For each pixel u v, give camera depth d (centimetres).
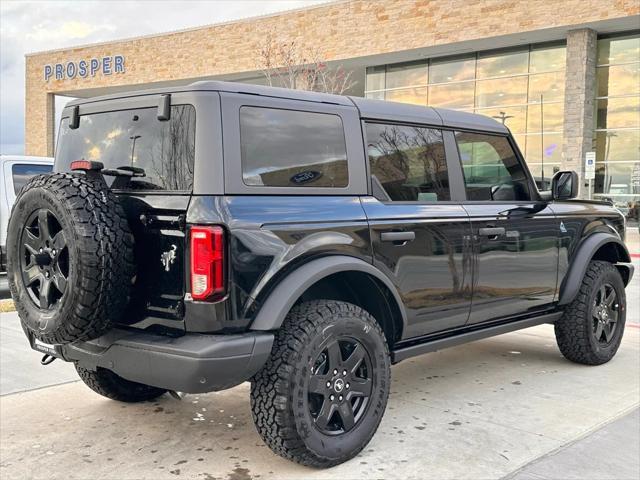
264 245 320
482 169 472
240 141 326
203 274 305
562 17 2147
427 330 418
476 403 456
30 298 332
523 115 2461
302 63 2616
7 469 344
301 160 352
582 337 538
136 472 342
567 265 524
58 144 405
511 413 434
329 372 342
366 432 357
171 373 308
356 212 367
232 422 417
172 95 333
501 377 523
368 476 336
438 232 413
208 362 300
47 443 380
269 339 318
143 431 400
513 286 473
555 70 2375
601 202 591
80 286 302
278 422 324
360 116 391
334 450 342
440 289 416
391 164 404
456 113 462
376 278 372
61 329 312
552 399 465
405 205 400
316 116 365
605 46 2298
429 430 402
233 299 309
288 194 342
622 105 2284
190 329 311
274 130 343
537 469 344
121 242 311
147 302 326
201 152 316
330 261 344
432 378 521
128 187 344
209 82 327
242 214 316
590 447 374
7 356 561
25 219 330
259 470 345
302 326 332
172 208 317
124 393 441
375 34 2530
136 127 350
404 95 2742
